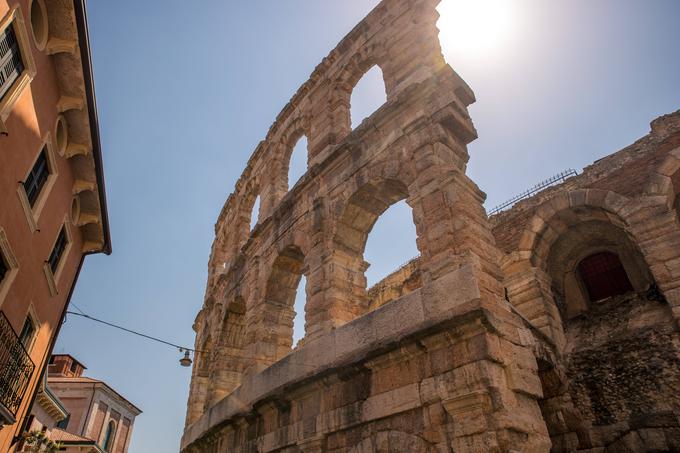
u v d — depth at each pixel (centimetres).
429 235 1256
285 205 2014
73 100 1586
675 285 1396
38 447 2520
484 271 1151
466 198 1277
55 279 1830
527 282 1714
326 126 2080
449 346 1052
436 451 983
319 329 1480
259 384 1644
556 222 1816
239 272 2397
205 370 2680
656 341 1415
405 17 1862
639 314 1559
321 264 1628
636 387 1384
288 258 1992
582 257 1859
